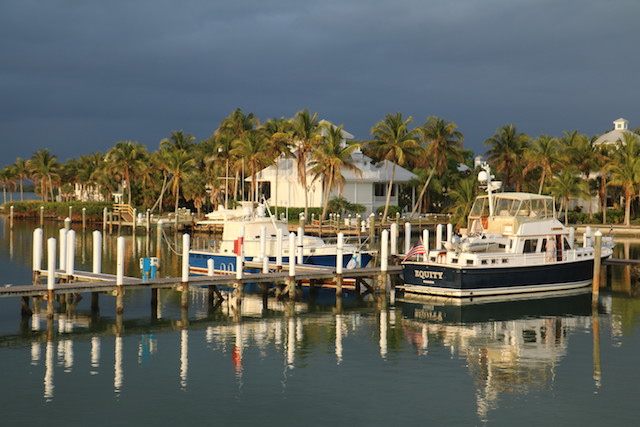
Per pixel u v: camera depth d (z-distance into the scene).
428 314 33.56
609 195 94.31
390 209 86.94
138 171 102.75
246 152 80.19
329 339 28.73
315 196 85.31
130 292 38.78
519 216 37.66
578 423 19.81
